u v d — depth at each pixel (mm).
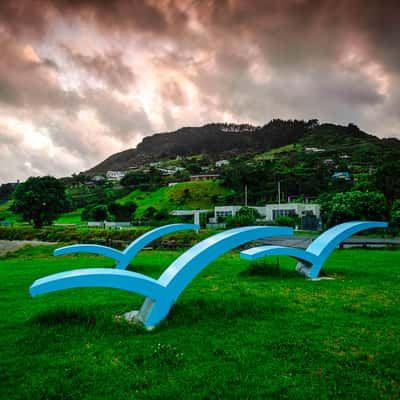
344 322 5688
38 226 44156
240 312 6223
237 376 3863
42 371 4039
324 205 35750
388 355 4359
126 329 5379
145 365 4156
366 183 40312
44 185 43875
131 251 12039
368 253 16281
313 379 3809
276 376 3871
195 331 5285
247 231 6719
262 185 66438
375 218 30031
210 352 4516
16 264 14602
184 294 7832
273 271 10195
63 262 14859
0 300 7641
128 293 8094
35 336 5102
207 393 3535
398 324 5605
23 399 3477
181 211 51281
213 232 28047
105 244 28500
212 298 7340
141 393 3555
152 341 4910
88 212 59406
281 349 4562
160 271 12297
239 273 10438
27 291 8648
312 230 35625
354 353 4438
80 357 4391
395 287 8422
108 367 4105
